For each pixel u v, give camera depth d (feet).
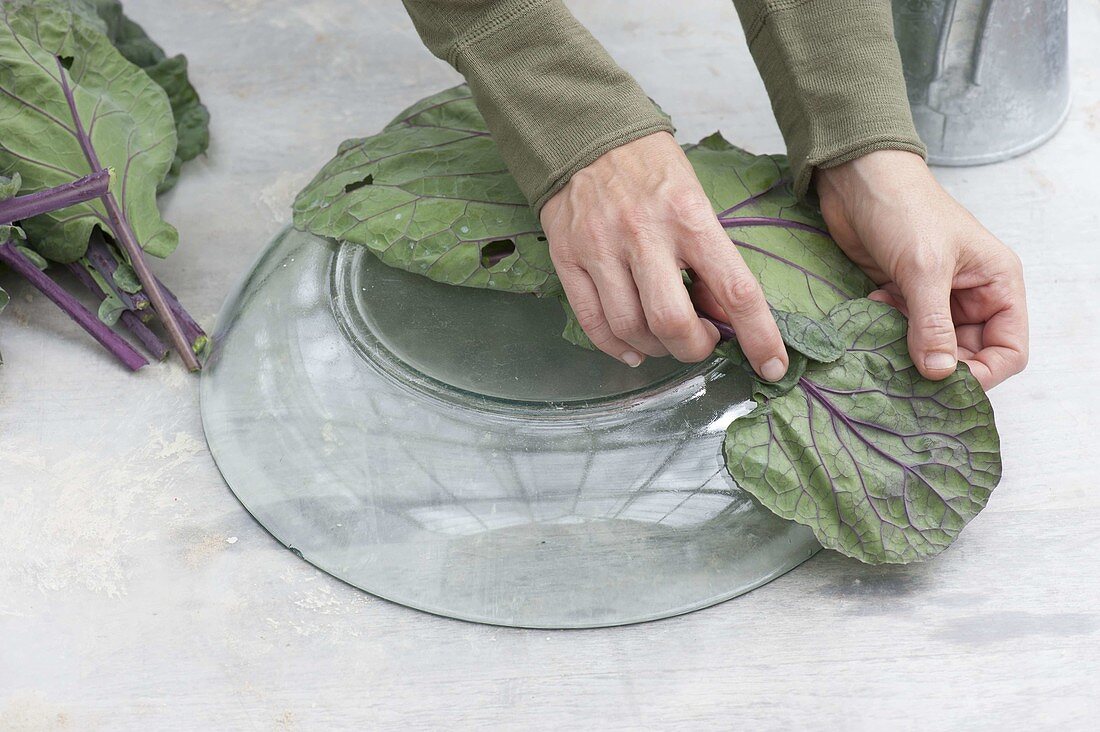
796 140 3.52
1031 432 3.59
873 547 3.04
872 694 2.99
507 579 3.18
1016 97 4.36
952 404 3.10
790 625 3.13
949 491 3.10
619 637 3.12
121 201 3.85
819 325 3.12
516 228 3.46
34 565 3.33
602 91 3.14
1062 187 4.38
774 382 3.07
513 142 3.24
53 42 3.94
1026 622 3.13
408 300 3.62
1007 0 4.08
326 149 4.65
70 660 3.11
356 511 3.32
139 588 3.27
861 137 3.30
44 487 3.51
